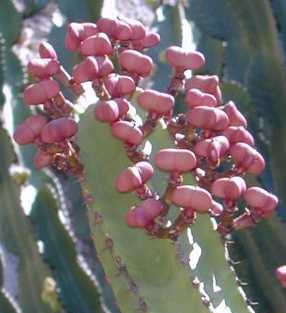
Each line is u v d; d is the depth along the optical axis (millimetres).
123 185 384
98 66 402
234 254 712
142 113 417
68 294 821
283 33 750
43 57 418
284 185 742
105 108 392
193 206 376
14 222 820
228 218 400
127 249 397
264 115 756
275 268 711
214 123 404
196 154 396
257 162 405
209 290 398
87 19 846
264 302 718
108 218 398
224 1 779
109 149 403
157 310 395
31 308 833
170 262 397
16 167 844
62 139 391
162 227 381
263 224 709
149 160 411
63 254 819
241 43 778
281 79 748
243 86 784
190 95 410
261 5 751
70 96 718
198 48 846
